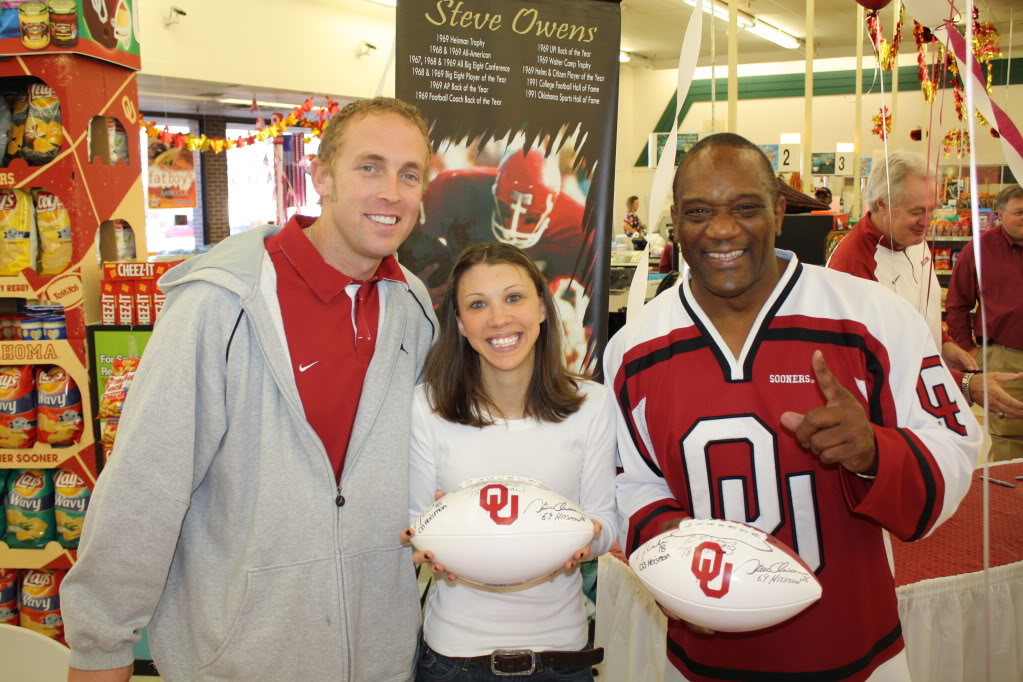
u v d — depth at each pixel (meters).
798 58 13.49
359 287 1.47
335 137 1.38
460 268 1.51
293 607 1.34
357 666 1.40
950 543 2.17
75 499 2.65
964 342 3.54
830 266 2.81
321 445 1.36
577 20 2.45
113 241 2.86
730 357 1.38
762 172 1.30
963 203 5.45
